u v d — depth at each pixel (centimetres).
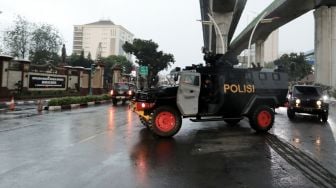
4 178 611
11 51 5069
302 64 7906
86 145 925
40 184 580
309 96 1786
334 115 2172
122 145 943
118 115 1755
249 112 1252
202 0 4616
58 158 767
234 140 1069
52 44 5372
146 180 616
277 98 1309
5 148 866
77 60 7969
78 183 590
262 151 898
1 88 2542
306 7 4716
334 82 4425
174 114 1119
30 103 2452
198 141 1041
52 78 3312
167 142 1014
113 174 650
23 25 5178
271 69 1327
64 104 2219
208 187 584
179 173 668
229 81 1238
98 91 4344
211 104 1218
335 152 904
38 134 1095
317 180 637
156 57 5988
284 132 1273
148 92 1166
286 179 640
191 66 1268
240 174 669
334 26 4438
